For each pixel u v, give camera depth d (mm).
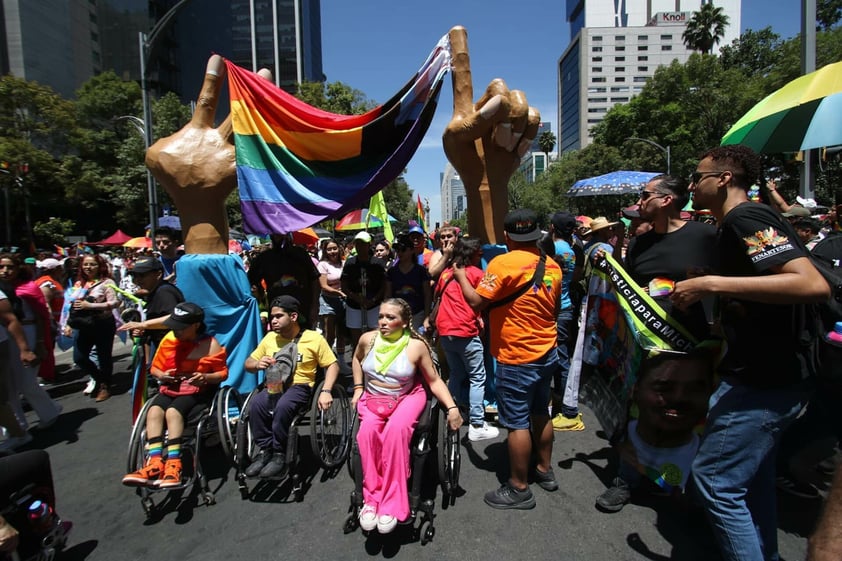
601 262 3219
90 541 3111
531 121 5102
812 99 3457
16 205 32969
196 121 4773
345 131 4578
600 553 2785
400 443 2992
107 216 41406
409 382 3238
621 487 3244
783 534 2906
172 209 34094
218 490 3721
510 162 5230
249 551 2945
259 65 81875
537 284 3088
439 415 3344
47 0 45219
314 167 4641
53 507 2863
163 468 3402
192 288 4465
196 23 67438
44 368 5918
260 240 22828
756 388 2137
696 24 45656
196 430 3539
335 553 2887
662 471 2994
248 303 4715
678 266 2906
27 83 30266
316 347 3805
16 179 29219
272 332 4047
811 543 1230
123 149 33750
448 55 4980
